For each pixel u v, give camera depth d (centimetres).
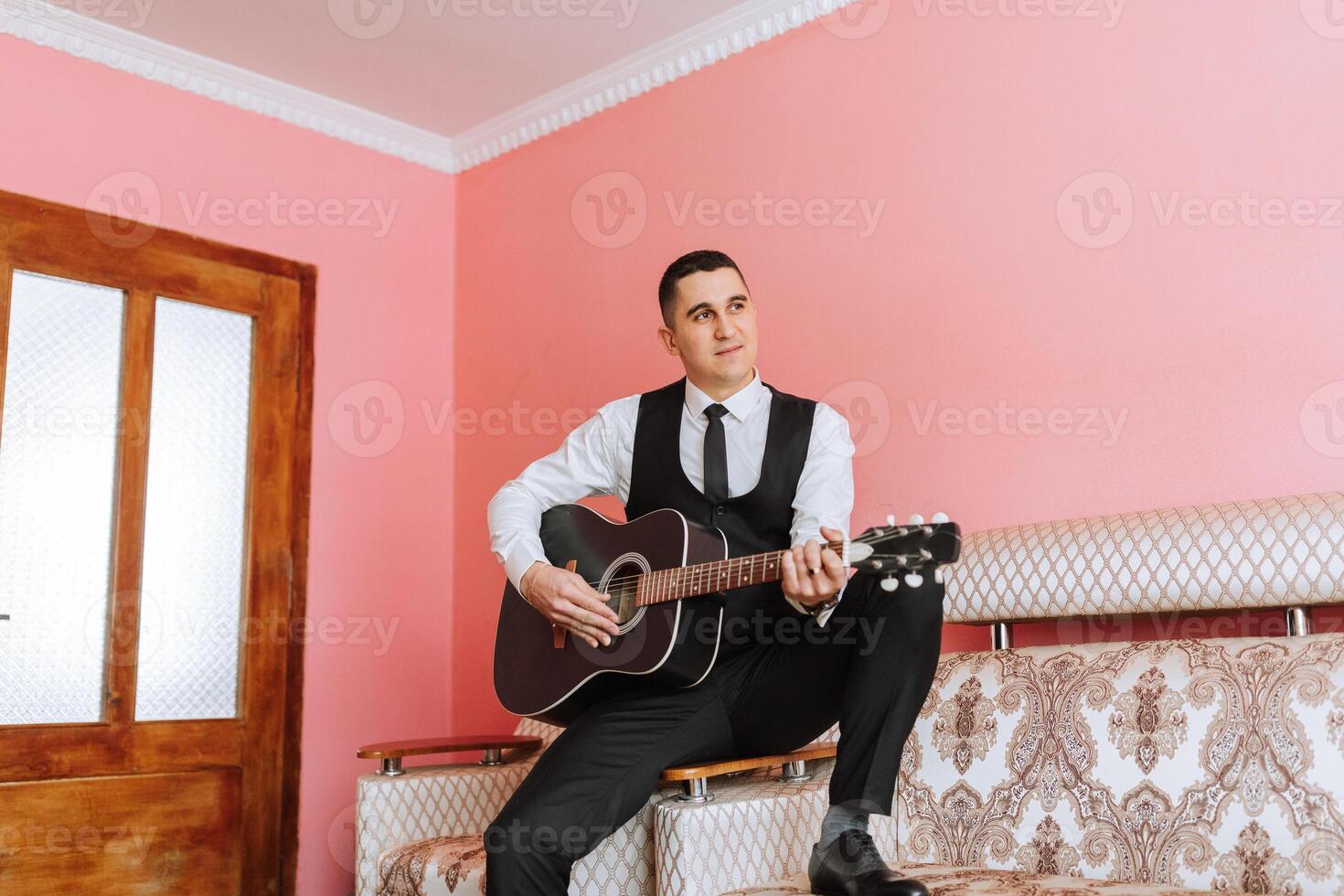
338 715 378
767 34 341
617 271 375
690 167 357
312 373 388
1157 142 262
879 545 165
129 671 335
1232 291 246
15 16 334
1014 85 288
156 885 331
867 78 317
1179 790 187
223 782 349
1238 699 187
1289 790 177
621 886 206
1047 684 210
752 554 216
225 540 363
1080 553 225
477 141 425
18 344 327
